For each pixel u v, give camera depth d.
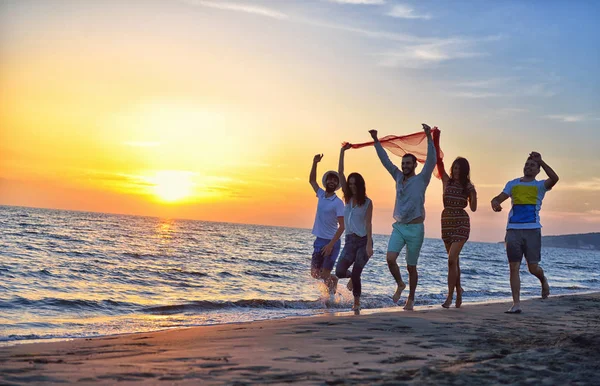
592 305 9.24
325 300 9.47
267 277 17.06
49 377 3.26
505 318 6.88
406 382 3.10
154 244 34.97
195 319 7.73
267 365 3.63
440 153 8.23
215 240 50.09
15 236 31.25
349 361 3.79
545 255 84.81
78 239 33.16
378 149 7.95
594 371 3.42
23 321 7.27
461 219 7.88
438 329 5.57
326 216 9.16
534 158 7.79
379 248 55.28
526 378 3.21
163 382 3.13
